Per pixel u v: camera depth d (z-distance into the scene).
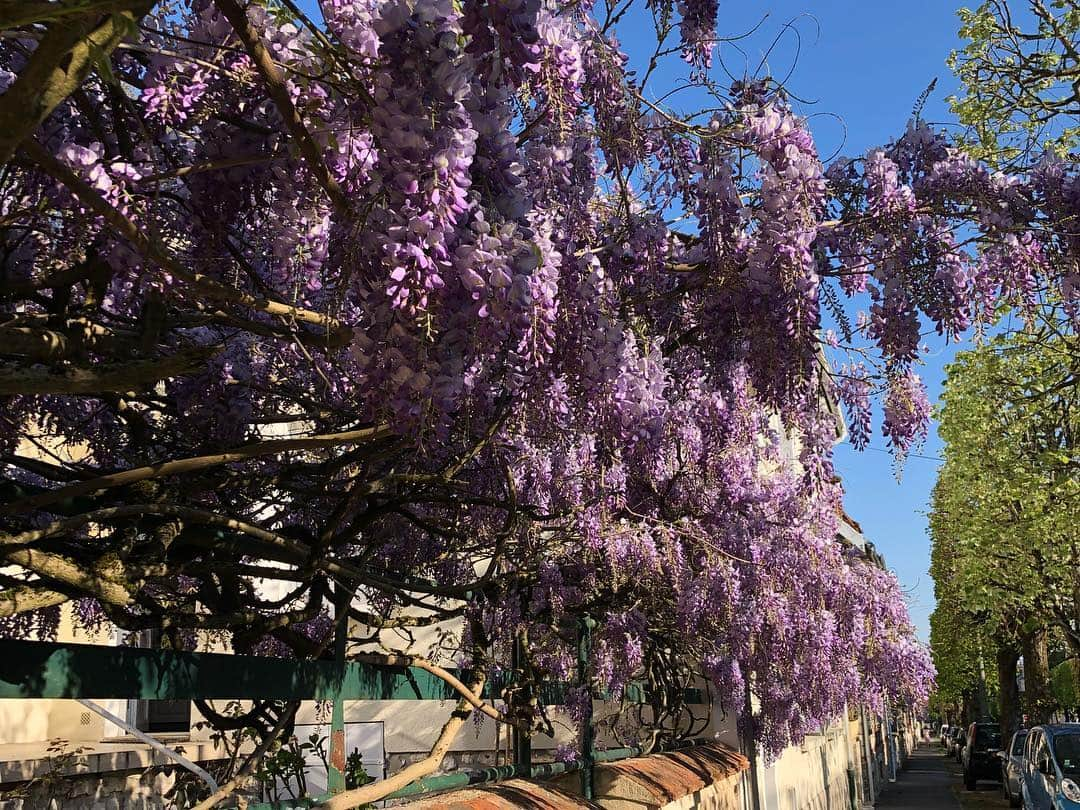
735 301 4.13
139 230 2.55
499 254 2.35
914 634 10.70
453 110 2.31
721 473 6.34
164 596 4.36
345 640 4.56
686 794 7.91
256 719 4.65
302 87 2.72
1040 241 4.48
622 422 3.61
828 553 8.73
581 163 3.79
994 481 18.97
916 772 47.91
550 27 2.73
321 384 4.46
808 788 18.72
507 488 4.75
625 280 4.29
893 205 4.35
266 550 4.09
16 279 3.27
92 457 4.78
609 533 5.64
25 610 2.94
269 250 3.36
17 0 1.39
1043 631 26.38
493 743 10.66
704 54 4.24
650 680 8.72
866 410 4.76
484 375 3.09
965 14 10.28
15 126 1.63
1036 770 15.22
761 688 9.50
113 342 3.06
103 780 6.44
